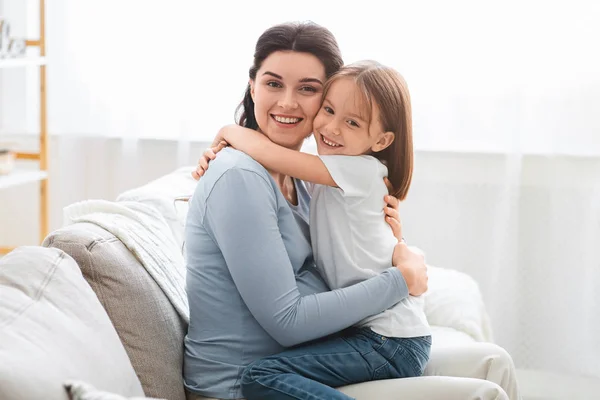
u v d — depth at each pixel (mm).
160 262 1732
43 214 3246
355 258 1714
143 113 3283
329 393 1540
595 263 3135
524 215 3184
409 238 3254
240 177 1605
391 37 3107
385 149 1813
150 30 3217
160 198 2098
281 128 1758
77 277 1462
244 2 3150
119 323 1574
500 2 3062
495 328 3205
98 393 1180
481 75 3102
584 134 3094
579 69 3062
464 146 3156
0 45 2957
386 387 1646
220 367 1649
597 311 3145
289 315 1593
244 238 1581
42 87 3160
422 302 1762
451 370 1802
